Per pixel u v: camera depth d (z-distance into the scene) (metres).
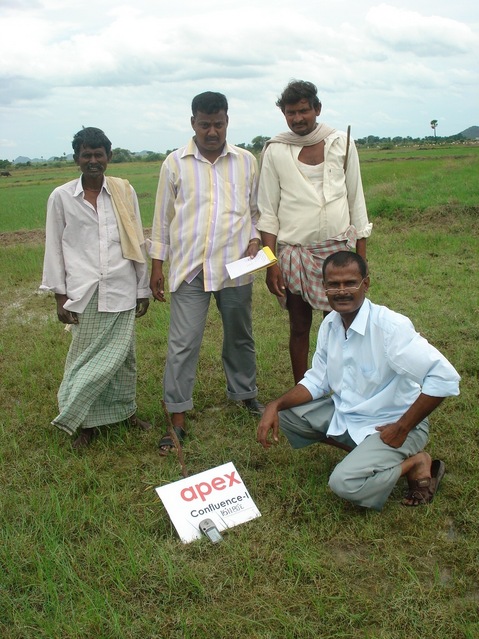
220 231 4.16
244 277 4.30
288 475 3.74
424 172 23.77
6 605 2.85
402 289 7.73
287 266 4.30
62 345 6.33
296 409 3.74
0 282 9.28
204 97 3.97
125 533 3.26
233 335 4.46
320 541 3.21
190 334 4.27
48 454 4.14
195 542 3.21
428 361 3.24
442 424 4.29
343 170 4.21
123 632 2.69
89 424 4.29
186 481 3.45
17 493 3.74
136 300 4.38
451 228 11.56
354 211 4.34
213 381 5.25
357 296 3.39
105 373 4.09
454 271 8.48
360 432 3.53
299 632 2.63
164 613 2.78
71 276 4.11
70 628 2.68
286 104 4.12
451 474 3.76
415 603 2.75
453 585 2.87
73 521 3.40
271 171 4.28
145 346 6.14
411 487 3.48
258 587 2.90
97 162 3.97
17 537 3.28
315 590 2.87
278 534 3.25
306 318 4.54
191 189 4.16
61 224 4.09
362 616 2.71
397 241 10.77
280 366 5.47
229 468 3.55
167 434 4.28
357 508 3.45
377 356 3.44
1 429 4.51
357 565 3.02
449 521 3.34
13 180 55.41
